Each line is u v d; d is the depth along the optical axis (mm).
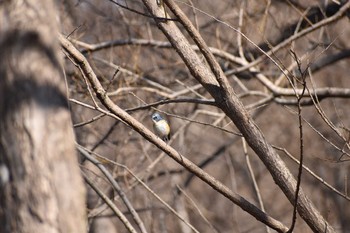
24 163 5328
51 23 5684
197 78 8875
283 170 8781
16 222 5285
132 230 10125
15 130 5363
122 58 14484
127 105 14242
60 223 5309
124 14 15406
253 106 14375
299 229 21219
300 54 15641
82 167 11391
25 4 5625
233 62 14258
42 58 5520
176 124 18172
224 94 8742
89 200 13914
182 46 8859
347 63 21453
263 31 13859
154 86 15047
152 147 16062
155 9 8930
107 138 14680
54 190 5332
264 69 15539
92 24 15867
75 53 7918
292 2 15273
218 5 16266
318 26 13188
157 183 20391
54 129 5414
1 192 5324
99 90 8078
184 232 20641
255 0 15180
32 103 5406
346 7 13023
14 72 5457
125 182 14609
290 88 14922
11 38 5512
